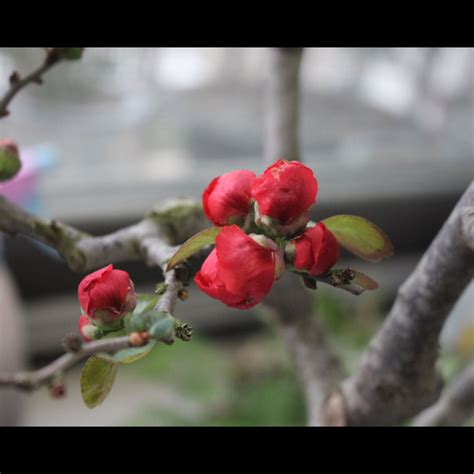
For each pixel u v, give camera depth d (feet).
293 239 1.62
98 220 7.09
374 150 8.16
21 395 4.90
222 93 7.70
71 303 7.59
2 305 5.11
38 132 7.15
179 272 1.60
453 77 7.80
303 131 7.94
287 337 3.05
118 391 7.43
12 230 2.20
